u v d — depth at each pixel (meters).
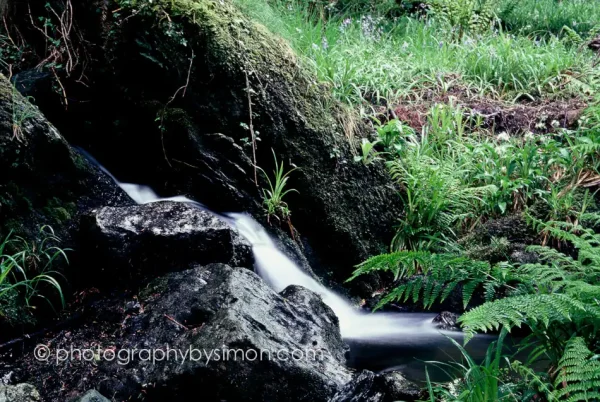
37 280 3.97
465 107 6.69
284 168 5.24
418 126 6.45
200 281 3.90
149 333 3.65
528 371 2.79
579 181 5.78
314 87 5.64
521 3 10.62
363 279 5.38
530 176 5.78
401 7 9.85
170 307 3.77
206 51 5.07
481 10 9.02
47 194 4.40
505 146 6.01
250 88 5.18
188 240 4.24
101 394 3.33
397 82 6.98
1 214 4.07
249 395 3.30
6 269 3.67
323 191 5.33
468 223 5.72
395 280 5.42
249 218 5.02
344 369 3.63
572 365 2.54
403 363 4.12
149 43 4.98
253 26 5.49
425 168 5.70
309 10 8.58
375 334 4.70
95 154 5.15
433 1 9.01
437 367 4.03
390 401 3.07
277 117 5.27
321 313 4.09
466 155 5.98
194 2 5.16
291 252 5.06
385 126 5.88
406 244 5.64
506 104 6.91
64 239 4.30
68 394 3.37
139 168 5.10
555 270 2.76
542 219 5.48
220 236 4.32
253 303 3.73
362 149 5.66
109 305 3.95
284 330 3.72
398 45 7.92
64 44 5.10
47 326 3.91
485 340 4.52
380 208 5.62
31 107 4.39
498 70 7.38
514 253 5.22
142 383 3.35
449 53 7.73
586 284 2.53
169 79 5.01
